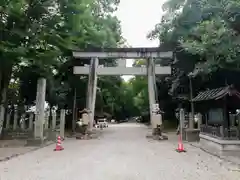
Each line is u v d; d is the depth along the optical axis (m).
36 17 17.16
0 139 19.75
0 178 7.86
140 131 31.61
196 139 19.48
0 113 19.47
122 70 25.92
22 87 25.97
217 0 13.02
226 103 12.97
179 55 24.36
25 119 23.42
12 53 15.08
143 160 11.17
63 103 29.16
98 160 11.11
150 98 24.98
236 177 8.03
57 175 8.23
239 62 13.41
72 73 28.59
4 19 16.28
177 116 28.47
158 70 25.45
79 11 18.97
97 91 34.19
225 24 11.98
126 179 7.77
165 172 8.77
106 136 24.34
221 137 12.76
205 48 14.23
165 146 16.55
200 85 24.53
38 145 16.14
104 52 25.61
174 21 22.84
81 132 23.36
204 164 10.27
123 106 72.25
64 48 21.02
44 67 18.02
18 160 11.03
